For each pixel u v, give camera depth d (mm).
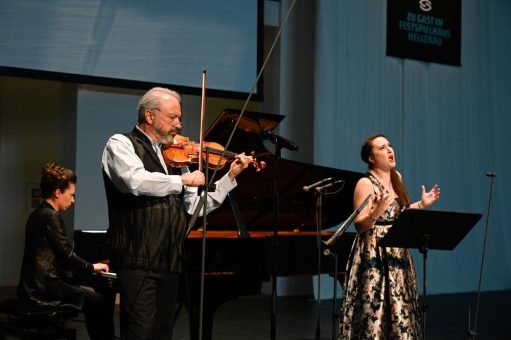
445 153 9273
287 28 8516
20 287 4094
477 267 9430
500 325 6387
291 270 4754
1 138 9328
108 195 2984
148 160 2996
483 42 9664
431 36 9180
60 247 4008
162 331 2957
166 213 2959
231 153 3682
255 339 5516
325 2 8445
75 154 8102
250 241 4164
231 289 4047
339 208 5500
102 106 8234
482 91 9617
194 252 3947
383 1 8867
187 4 7191
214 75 7328
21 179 9414
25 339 3807
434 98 9227
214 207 3271
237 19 7461
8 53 6355
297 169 4984
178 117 3070
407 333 3564
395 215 3736
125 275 2889
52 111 9609
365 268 3662
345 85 8547
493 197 9609
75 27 6633
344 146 8500
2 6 6336
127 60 6875
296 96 8531
